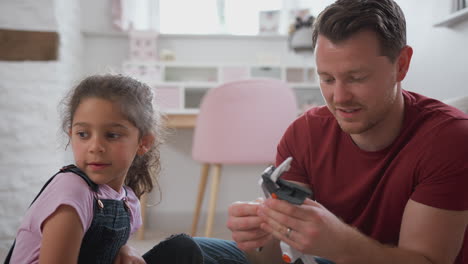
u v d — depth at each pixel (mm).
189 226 3146
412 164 997
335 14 912
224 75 3066
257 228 963
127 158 998
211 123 2381
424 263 907
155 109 1158
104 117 961
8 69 2496
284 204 837
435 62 2035
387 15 915
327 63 920
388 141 1055
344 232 860
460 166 935
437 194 943
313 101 3090
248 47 3238
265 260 1196
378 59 903
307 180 1226
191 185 3162
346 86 923
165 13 3291
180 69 3092
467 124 976
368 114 938
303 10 3205
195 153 2457
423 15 2166
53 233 862
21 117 2523
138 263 1079
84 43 3125
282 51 3248
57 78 2604
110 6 3139
